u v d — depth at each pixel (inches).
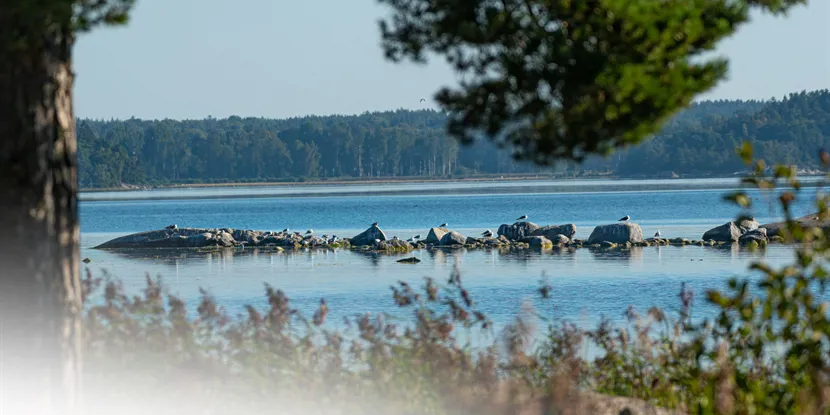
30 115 1137.4
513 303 3885.3
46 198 1153.4
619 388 1619.1
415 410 1395.2
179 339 1509.6
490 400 1441.9
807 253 1312.7
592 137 1307.8
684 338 1878.7
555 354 1658.5
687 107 1316.4
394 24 1438.2
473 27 1307.8
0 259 1143.6
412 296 1683.1
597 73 1266.0
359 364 1594.5
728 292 3983.8
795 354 1326.3
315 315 1577.3
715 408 1316.4
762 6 1497.3
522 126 1352.1
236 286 4785.9
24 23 1093.1
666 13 1253.1
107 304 1545.3
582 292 4370.1
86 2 1159.6
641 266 5654.5
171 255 7214.6
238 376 1456.7
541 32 1299.2
